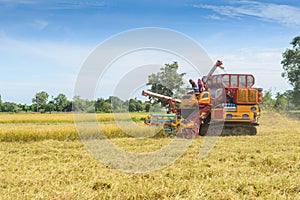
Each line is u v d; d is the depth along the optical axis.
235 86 14.23
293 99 44.16
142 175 6.72
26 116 36.44
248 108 14.03
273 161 7.88
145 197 5.27
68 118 31.19
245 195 5.27
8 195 5.09
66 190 5.39
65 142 12.17
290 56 45.31
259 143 11.40
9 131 13.24
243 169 7.13
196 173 6.82
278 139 12.51
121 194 5.30
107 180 6.23
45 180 6.16
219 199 5.11
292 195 5.40
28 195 5.12
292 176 6.46
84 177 6.49
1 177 6.37
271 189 5.62
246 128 14.23
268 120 22.41
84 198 5.03
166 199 5.08
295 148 10.26
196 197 5.08
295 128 18.27
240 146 10.62
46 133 13.37
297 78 44.69
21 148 10.78
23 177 6.41
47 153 9.67
